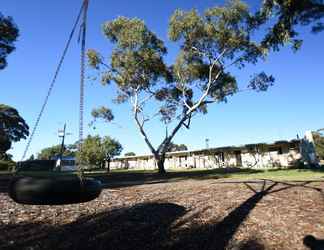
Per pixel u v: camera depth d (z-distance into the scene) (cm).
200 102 2562
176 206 753
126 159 5512
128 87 2692
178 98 2842
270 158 3256
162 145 2633
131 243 487
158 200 844
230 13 2153
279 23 1309
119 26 2403
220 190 1030
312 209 706
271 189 1016
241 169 2791
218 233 541
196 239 511
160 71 2584
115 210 699
